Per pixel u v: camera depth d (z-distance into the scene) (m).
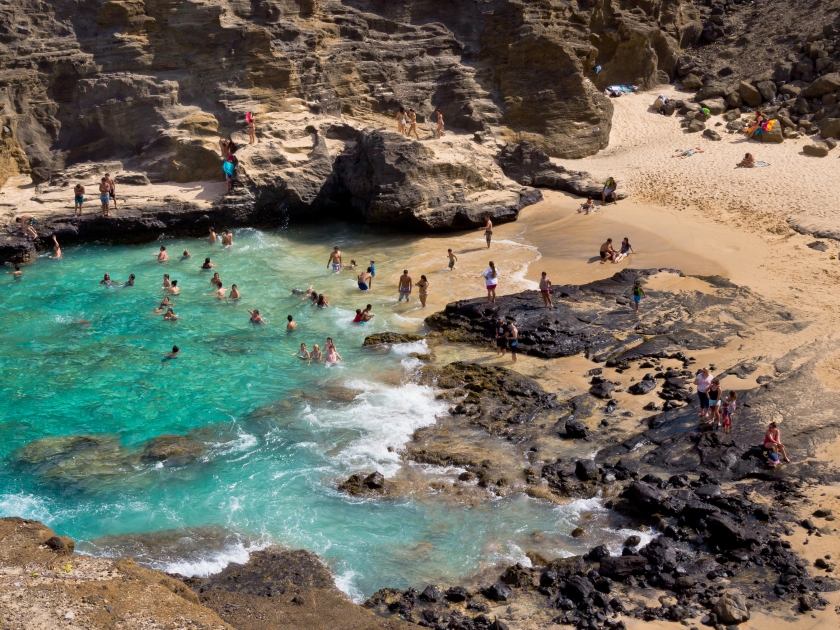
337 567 19.69
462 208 41.94
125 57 45.12
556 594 18.53
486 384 27.67
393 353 30.28
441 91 50.03
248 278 37.28
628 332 30.06
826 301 30.91
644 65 56.59
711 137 49.97
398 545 20.45
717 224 39.16
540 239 40.38
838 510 20.19
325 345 30.66
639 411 25.55
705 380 24.22
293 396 27.45
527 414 25.89
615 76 57.12
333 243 41.56
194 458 23.97
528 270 36.75
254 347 30.91
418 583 19.16
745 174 44.38
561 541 20.42
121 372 29.02
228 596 18.17
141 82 44.91
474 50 51.22
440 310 33.41
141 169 44.66
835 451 22.44
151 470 23.42
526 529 20.92
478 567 19.67
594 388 26.84
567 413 25.84
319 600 18.20
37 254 39.94
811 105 50.41
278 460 23.94
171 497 22.25
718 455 22.72
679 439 23.73
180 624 15.26
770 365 26.69
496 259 38.31
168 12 45.28
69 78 44.88
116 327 32.50
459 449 24.34
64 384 28.17
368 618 17.36
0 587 15.51
